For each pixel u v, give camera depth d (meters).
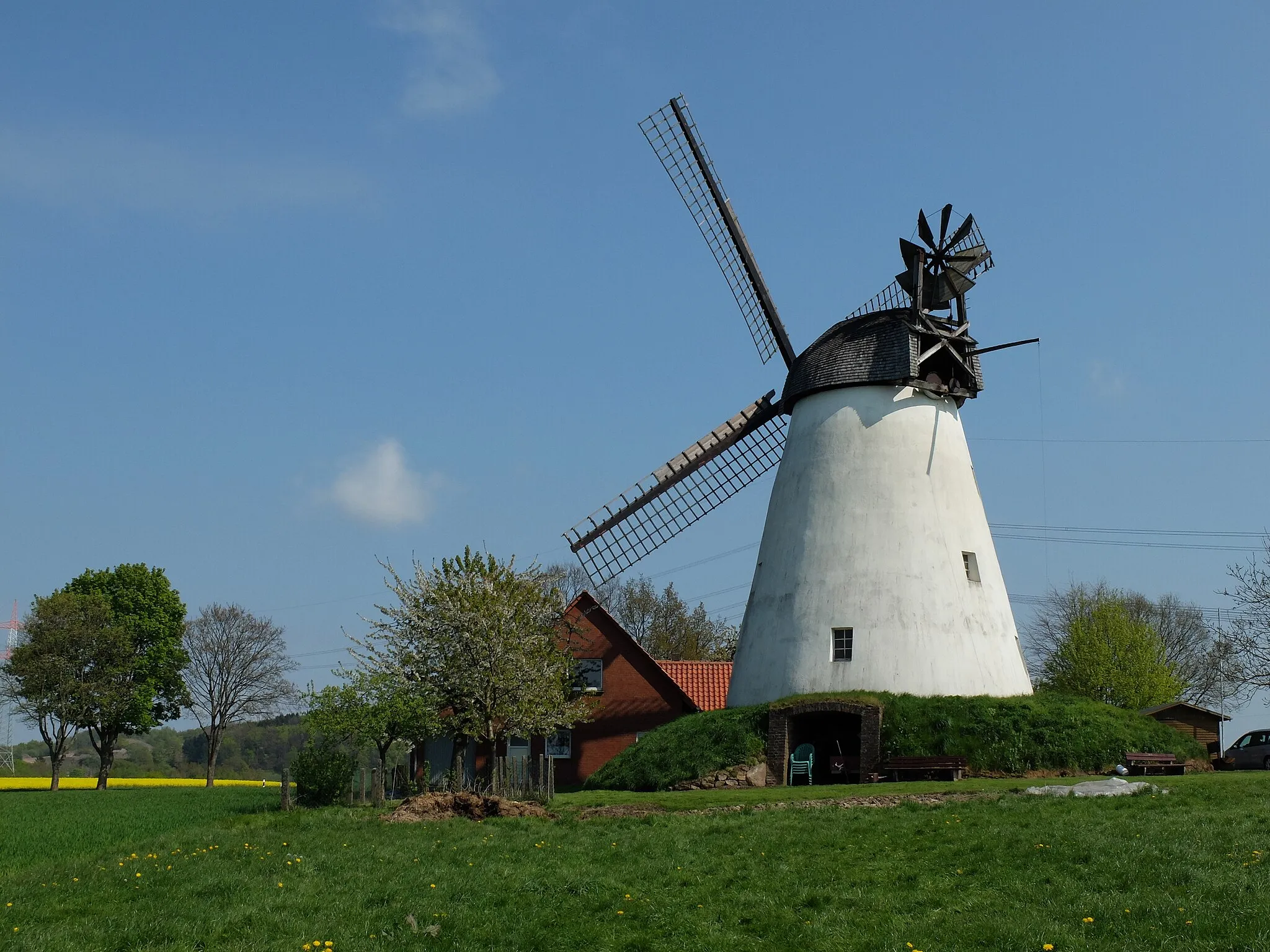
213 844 26.73
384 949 18.06
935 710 38.75
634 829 26.78
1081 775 36.12
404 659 42.41
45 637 69.19
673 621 89.31
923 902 19.31
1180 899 18.12
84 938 18.33
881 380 43.53
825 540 42.78
